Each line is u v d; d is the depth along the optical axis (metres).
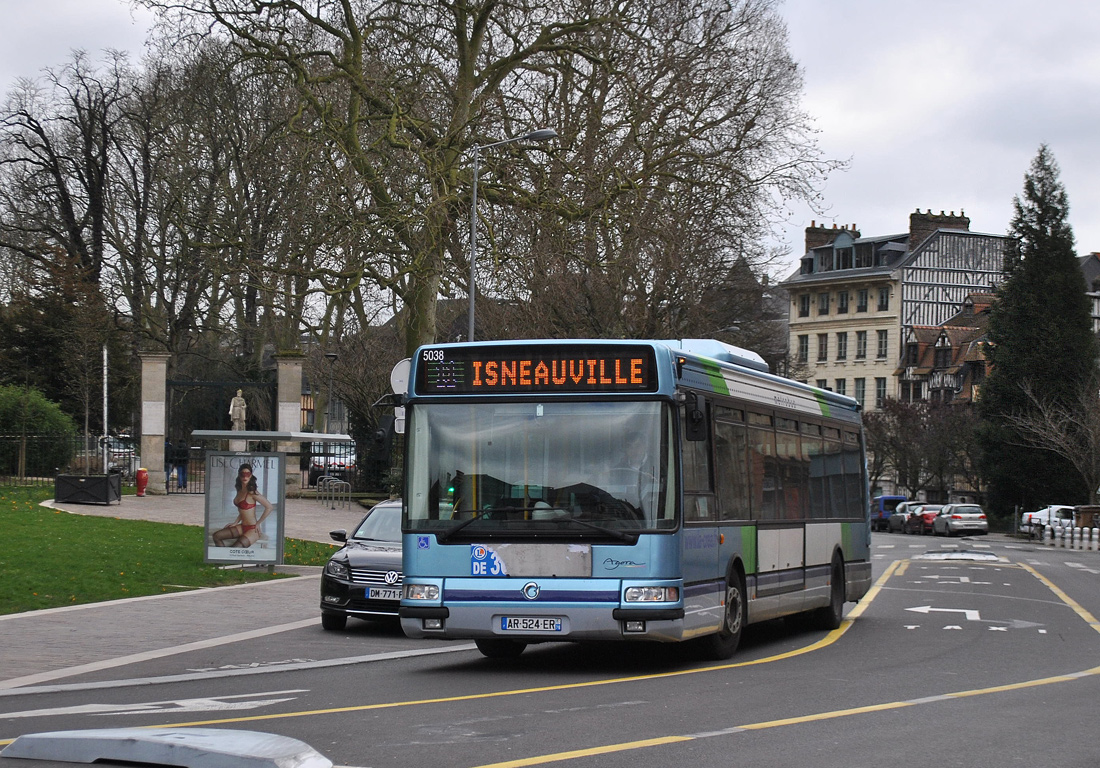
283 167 43.38
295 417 43.72
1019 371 67.50
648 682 11.47
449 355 12.60
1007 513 69.25
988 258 101.19
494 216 34.94
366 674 12.22
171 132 47.34
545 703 9.98
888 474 89.81
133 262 50.09
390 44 35.59
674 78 35.53
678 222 35.62
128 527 27.91
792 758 7.62
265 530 22.20
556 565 11.98
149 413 40.12
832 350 103.44
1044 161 68.50
